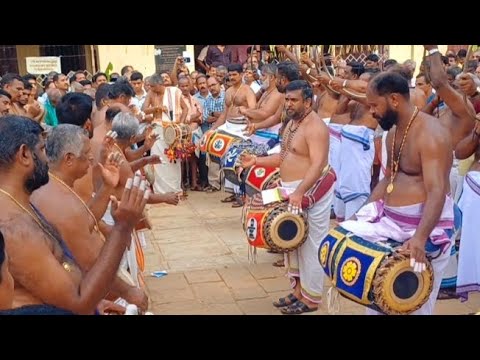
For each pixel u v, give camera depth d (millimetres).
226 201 8477
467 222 4230
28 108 5805
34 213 2285
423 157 3219
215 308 4703
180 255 6141
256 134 6848
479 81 4902
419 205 3314
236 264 5820
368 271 3156
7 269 1905
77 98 4211
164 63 12992
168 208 8227
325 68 6281
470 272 4285
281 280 5348
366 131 6102
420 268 3094
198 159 9297
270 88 6742
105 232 3357
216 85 9273
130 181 2309
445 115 4602
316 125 4445
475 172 4258
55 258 2170
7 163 2154
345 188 6270
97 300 2229
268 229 4395
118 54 12930
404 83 3275
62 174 2918
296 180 4562
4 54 12406
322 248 3545
